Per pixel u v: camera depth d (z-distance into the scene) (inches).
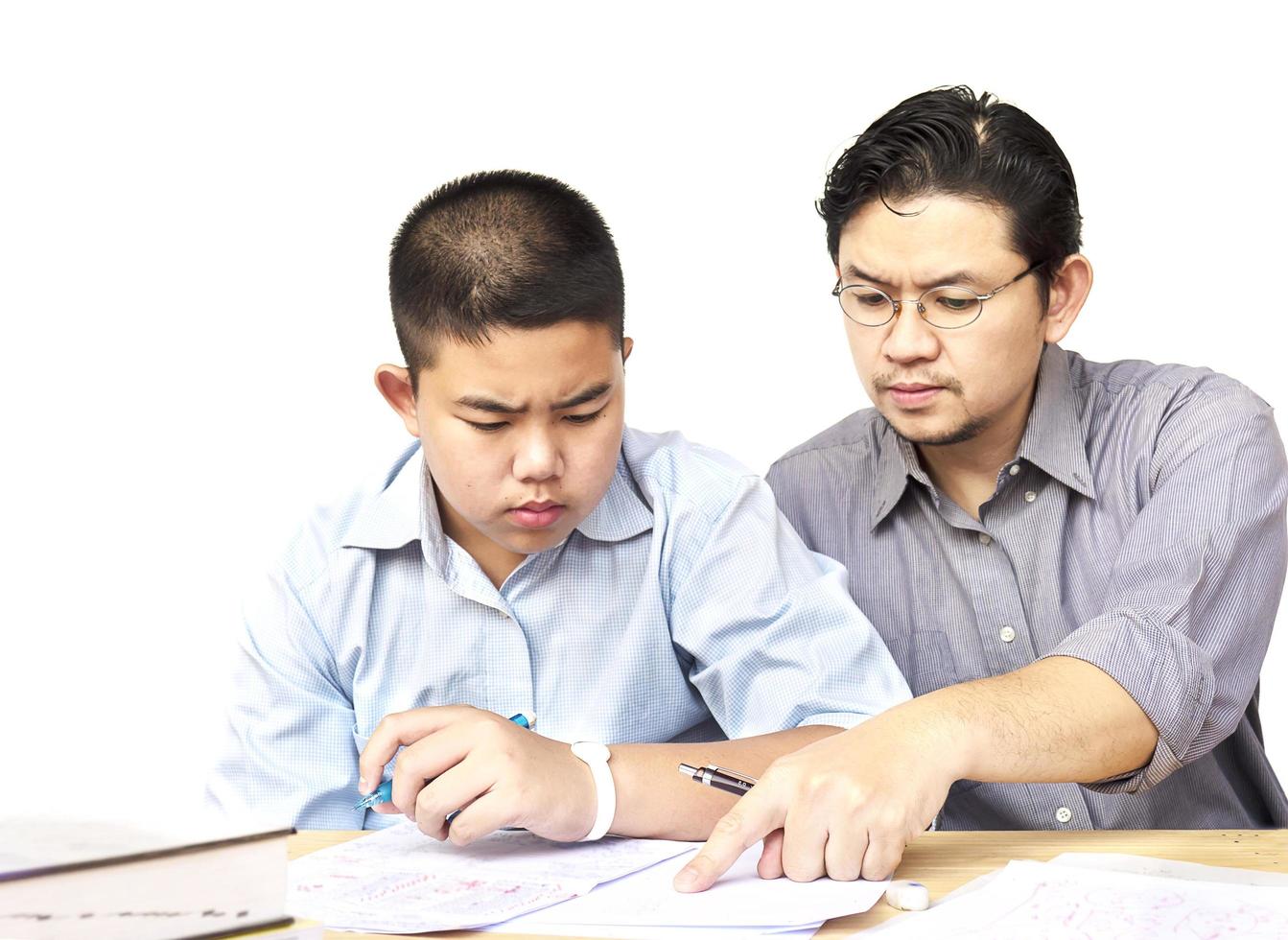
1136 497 52.4
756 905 32.3
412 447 52.3
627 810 38.5
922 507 56.0
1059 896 31.4
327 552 50.9
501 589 50.4
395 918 31.8
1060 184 48.6
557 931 31.1
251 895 26.7
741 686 48.3
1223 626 45.1
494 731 37.6
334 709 50.2
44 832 27.1
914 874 35.2
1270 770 54.9
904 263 47.1
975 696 38.2
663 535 50.5
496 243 41.1
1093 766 38.7
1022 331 48.1
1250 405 50.8
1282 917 29.6
